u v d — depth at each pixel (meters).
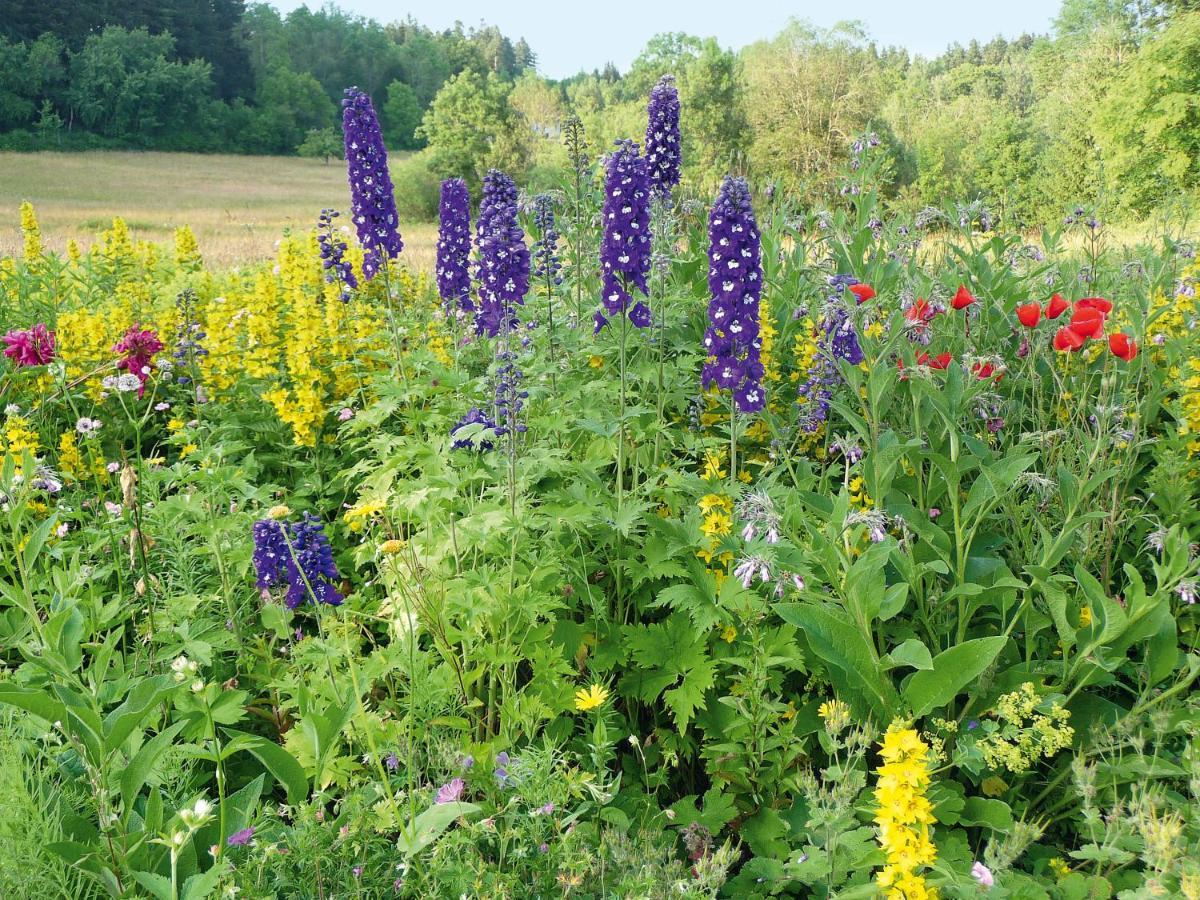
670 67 68.06
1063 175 18.52
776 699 3.52
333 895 2.36
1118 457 4.28
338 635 3.56
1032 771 3.16
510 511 3.64
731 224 3.94
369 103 5.90
